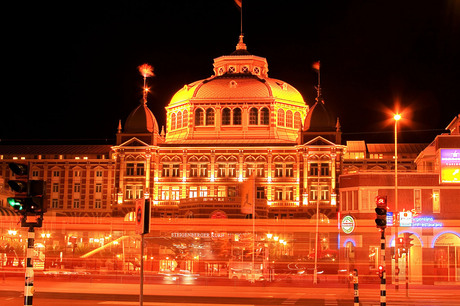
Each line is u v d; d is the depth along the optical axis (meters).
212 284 60.75
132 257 96.06
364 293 52.44
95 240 113.19
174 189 124.75
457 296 49.59
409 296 49.16
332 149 119.88
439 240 79.06
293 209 120.06
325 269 84.62
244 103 128.75
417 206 80.19
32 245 25.77
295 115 132.00
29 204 25.58
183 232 106.81
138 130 125.50
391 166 144.62
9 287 51.09
